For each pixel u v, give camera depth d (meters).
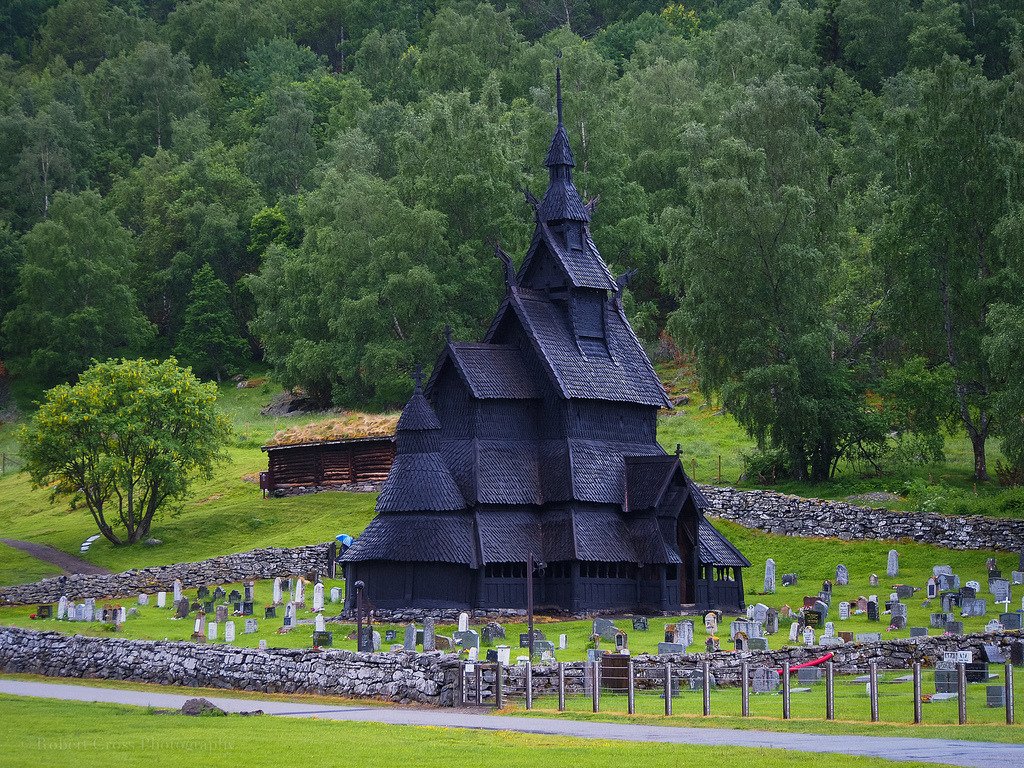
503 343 164.12
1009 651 97.69
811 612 138.25
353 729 83.38
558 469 157.12
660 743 74.69
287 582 172.00
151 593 175.38
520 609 152.88
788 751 70.44
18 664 124.75
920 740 74.56
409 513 152.75
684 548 160.25
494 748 73.94
